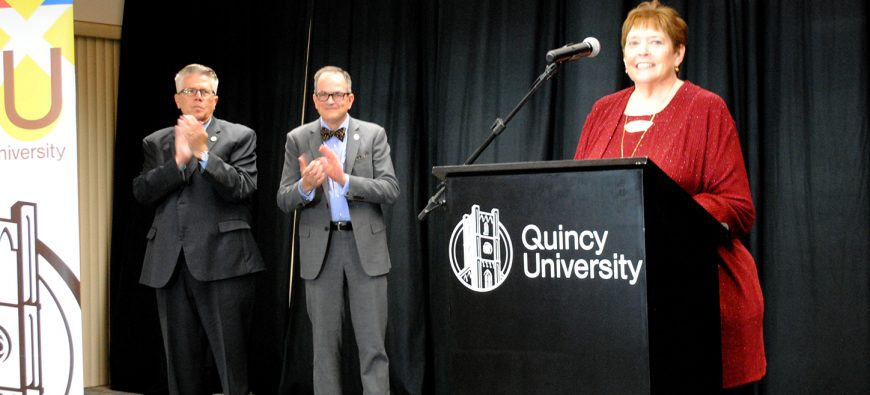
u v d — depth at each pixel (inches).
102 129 212.1
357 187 132.6
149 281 139.1
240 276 140.0
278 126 194.4
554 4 156.7
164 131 145.7
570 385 59.3
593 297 58.5
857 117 126.3
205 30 204.4
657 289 58.2
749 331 80.4
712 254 71.2
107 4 212.1
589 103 148.7
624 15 146.8
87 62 210.4
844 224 127.2
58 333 123.0
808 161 130.9
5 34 123.5
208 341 143.8
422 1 177.6
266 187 195.6
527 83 158.9
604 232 58.2
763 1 136.4
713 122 79.5
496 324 62.1
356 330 137.2
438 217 171.9
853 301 126.4
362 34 183.3
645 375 56.6
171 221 138.4
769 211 135.0
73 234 122.8
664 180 58.8
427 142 176.2
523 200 61.2
